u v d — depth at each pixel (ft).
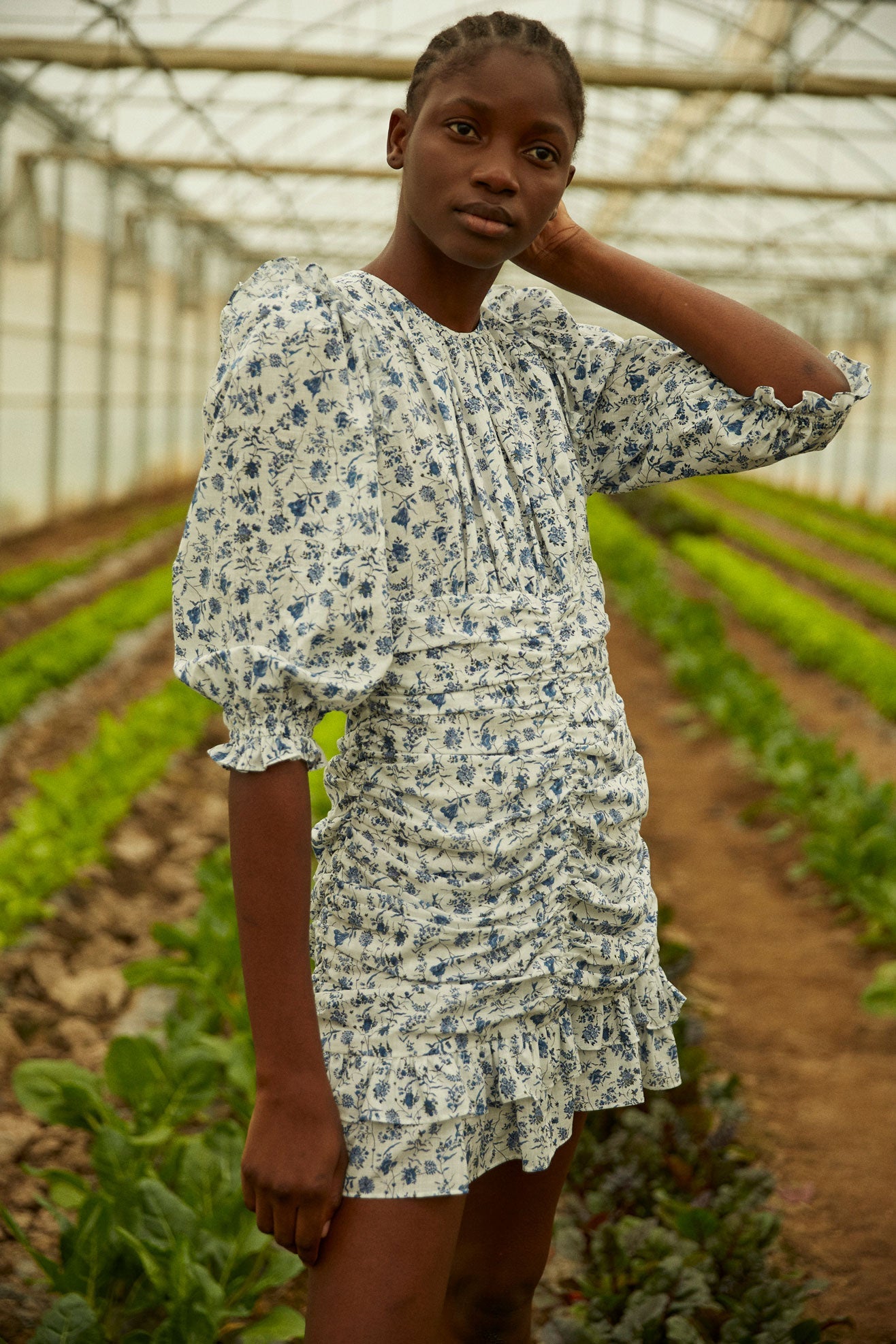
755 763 25.57
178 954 15.62
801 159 53.21
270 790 4.60
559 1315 9.18
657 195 65.41
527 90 4.77
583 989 5.36
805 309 95.55
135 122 49.19
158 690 32.12
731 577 49.32
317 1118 4.65
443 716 4.98
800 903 19.10
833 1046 14.48
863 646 36.96
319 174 52.44
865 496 83.05
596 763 5.32
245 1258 8.53
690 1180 10.13
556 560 5.34
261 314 4.79
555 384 5.82
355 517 4.74
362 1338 4.71
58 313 50.90
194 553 4.86
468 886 4.97
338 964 5.13
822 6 37.42
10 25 36.96
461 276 5.29
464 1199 5.02
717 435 5.60
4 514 48.16
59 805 19.27
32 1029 13.55
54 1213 8.35
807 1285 8.68
